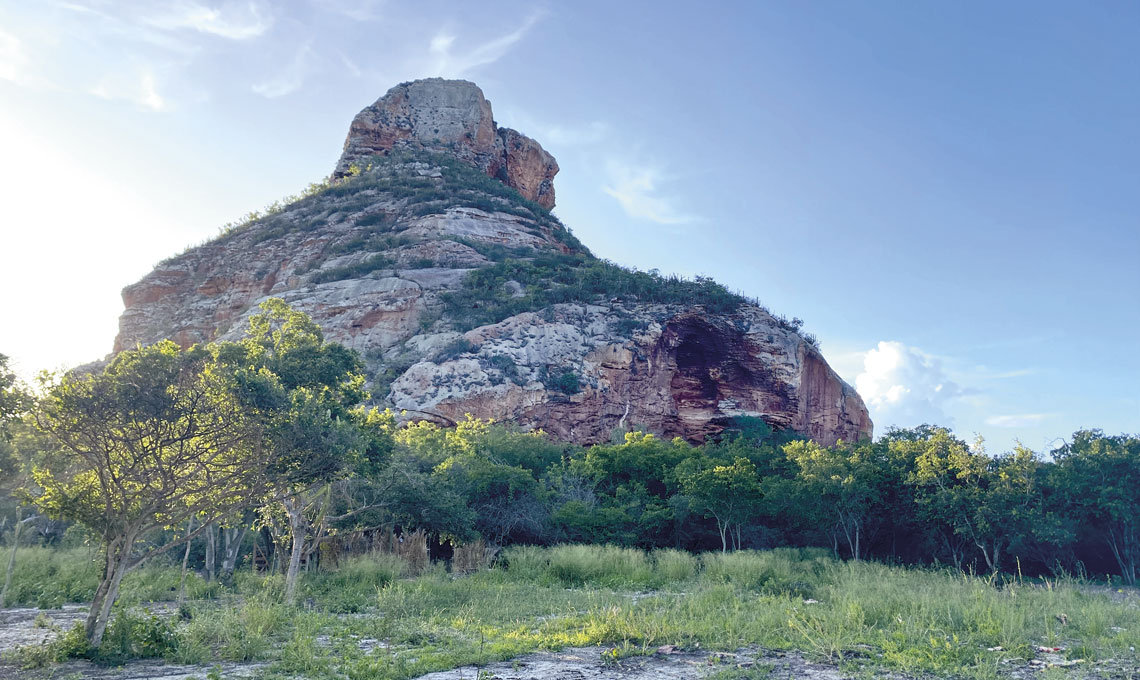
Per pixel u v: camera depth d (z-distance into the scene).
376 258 88.75
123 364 15.38
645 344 77.44
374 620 17.70
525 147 144.75
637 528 39.09
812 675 12.04
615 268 94.44
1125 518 33.59
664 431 76.81
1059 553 35.97
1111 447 36.41
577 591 24.56
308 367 23.27
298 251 97.00
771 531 41.72
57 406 14.65
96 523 15.36
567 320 76.88
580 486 42.94
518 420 64.31
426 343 72.19
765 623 16.22
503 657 13.48
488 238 100.19
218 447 16.69
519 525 37.56
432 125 135.88
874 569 28.09
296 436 16.97
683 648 14.27
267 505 23.92
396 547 32.81
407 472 32.16
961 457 35.62
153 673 12.73
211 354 18.17
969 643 13.84
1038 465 36.66
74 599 24.53
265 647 14.62
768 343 84.19
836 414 88.56
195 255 104.88
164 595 25.11
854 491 37.28
